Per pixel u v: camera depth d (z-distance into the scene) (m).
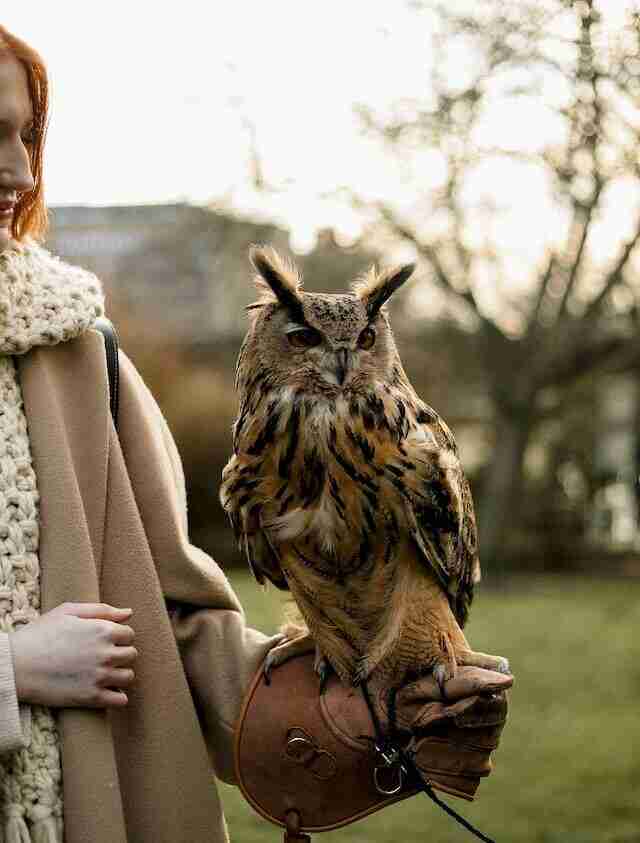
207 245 17.31
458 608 2.62
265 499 2.24
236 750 2.05
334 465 2.19
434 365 20.36
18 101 1.75
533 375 19.02
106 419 1.99
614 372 19.56
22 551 1.84
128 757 1.94
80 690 1.78
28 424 1.93
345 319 2.39
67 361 2.01
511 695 8.35
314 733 2.03
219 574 2.12
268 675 2.08
